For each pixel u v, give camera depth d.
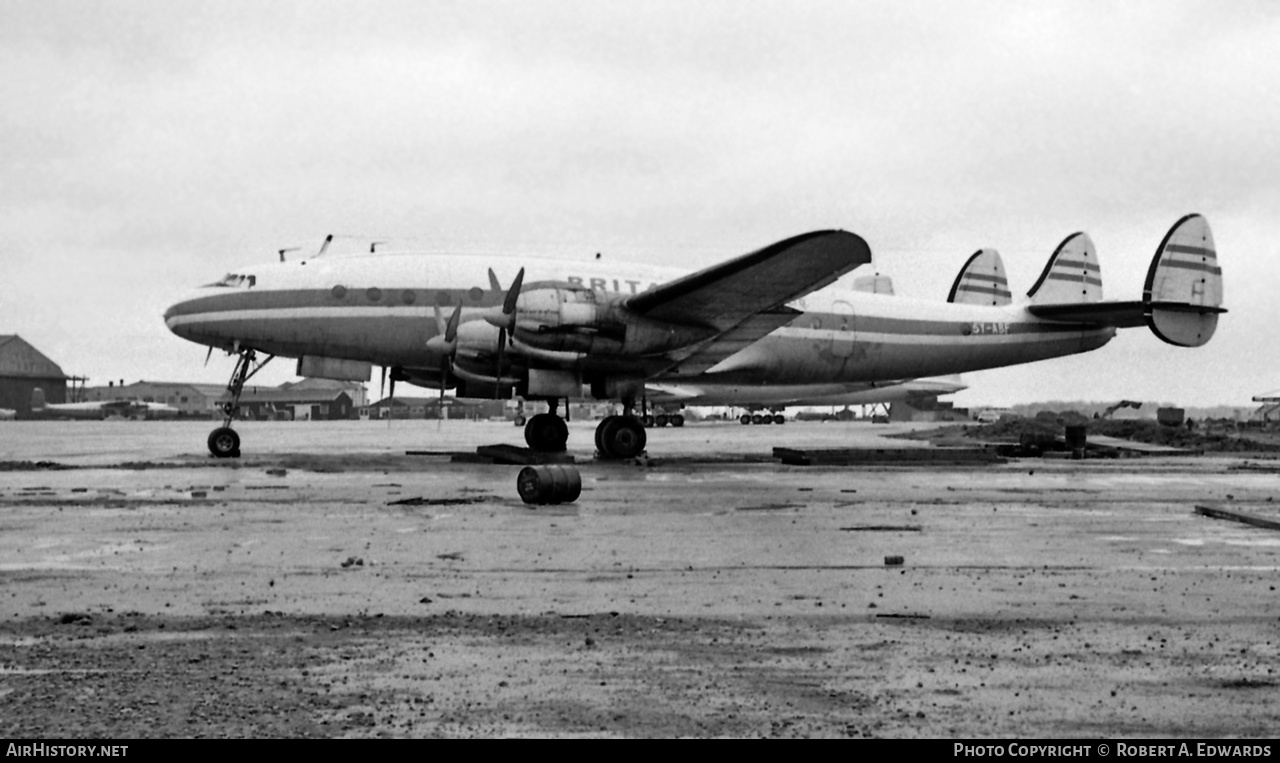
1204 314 32.56
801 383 30.98
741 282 23.11
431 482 20.36
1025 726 5.46
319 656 6.80
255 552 11.17
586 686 6.14
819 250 21.61
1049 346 33.31
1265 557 11.09
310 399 146.25
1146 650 7.02
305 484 19.84
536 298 24.28
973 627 7.71
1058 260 33.53
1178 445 40.19
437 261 26.73
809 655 6.88
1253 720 5.54
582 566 10.38
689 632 7.52
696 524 13.73
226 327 26.08
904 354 31.19
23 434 55.66
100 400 157.75
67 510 15.20
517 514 14.83
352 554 11.07
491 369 25.73
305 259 26.97
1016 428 54.91
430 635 7.40
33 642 7.13
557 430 26.89
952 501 17.06
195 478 21.36
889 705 5.80
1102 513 15.35
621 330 24.78
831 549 11.59
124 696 5.90
